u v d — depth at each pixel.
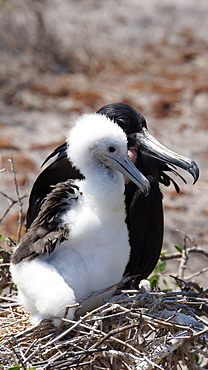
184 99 24.91
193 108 24.30
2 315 9.53
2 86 25.14
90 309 9.22
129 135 10.85
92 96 24.73
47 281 8.66
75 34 28.55
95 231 9.19
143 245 10.70
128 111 10.91
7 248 10.97
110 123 9.74
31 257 8.98
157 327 8.48
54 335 8.52
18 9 28.59
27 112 23.66
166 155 10.52
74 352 7.98
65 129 22.38
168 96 25.03
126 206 10.63
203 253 11.28
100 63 27.59
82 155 9.57
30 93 24.78
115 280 9.41
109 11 31.89
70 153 9.71
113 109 10.93
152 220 10.69
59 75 26.61
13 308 9.62
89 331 8.59
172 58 28.80
